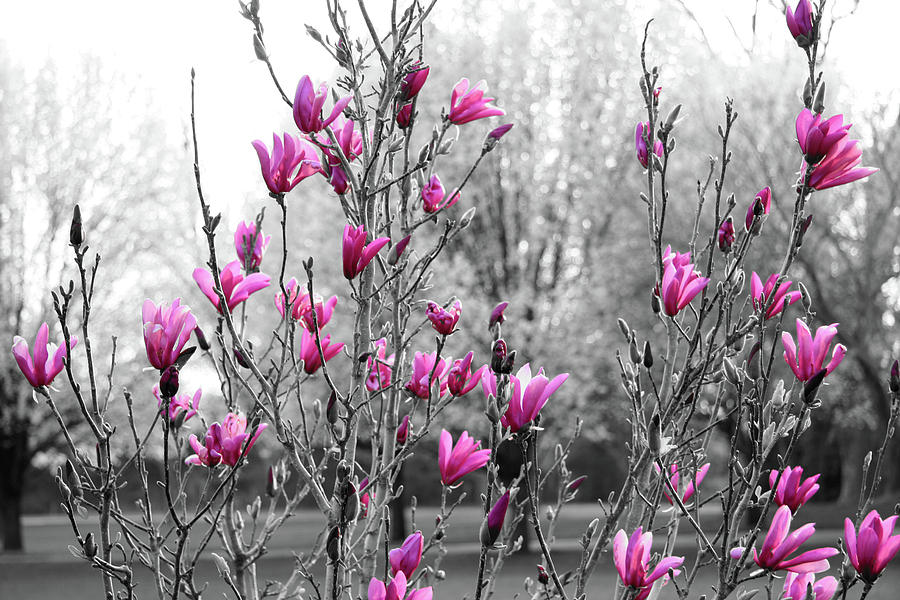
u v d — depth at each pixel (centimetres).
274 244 1446
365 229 178
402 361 196
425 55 1460
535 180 1592
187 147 195
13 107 1689
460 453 167
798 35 160
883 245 1425
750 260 1280
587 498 3572
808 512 1994
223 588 828
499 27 1598
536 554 1445
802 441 2497
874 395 1386
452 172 1543
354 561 191
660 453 148
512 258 1579
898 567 1070
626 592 145
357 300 174
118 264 1639
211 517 173
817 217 1277
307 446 168
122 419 1592
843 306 1473
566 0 1573
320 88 171
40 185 1675
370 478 186
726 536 143
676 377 173
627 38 1529
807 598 144
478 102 202
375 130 180
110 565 146
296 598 194
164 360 137
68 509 146
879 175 1288
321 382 1396
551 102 1590
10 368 1731
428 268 205
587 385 1548
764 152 1171
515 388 140
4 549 2005
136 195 1662
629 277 1565
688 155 1384
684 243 1430
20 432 1873
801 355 152
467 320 1433
